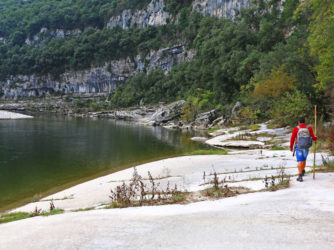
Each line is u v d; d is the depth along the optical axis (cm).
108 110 12256
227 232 475
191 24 13512
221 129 4981
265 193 764
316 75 3269
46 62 18062
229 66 6969
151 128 6072
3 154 2875
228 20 10669
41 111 14100
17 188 1652
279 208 593
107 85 17425
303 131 832
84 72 17800
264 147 2767
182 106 7288
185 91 10606
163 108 7575
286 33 7706
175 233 488
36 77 18512
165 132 5172
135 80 13988
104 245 446
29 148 3262
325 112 3172
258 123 4644
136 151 3022
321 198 638
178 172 1659
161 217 601
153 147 3300
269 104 4159
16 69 18675
